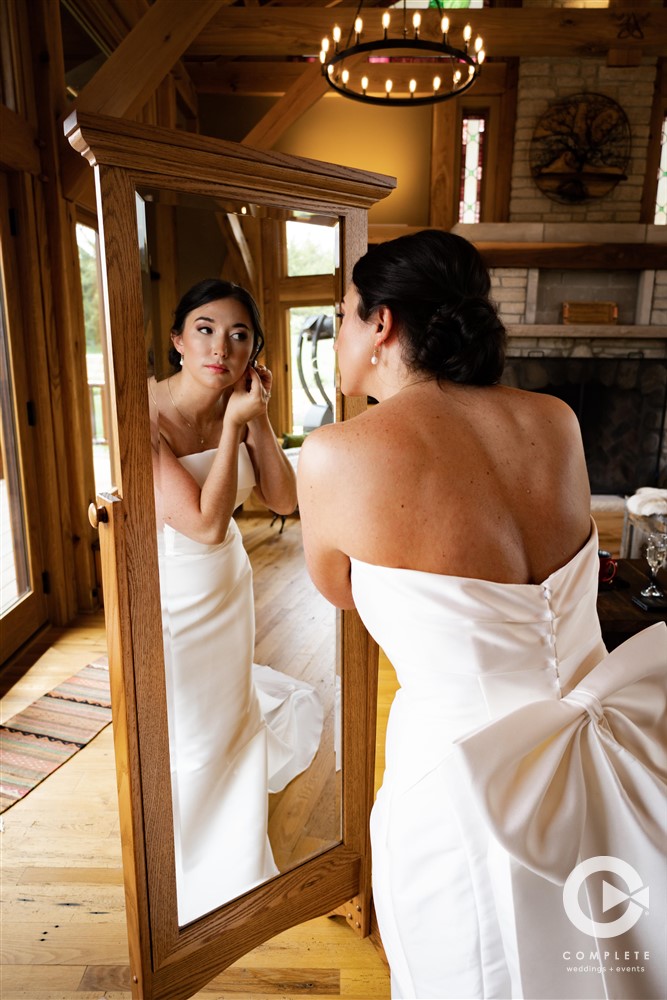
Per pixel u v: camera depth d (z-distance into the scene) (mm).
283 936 1547
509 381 5941
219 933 1291
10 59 2824
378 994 1389
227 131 5746
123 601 1058
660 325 5758
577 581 846
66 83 3707
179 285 1048
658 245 5641
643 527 3654
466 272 854
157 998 1232
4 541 2936
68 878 1698
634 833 776
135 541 1056
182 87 5164
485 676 789
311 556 910
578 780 778
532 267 5734
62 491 3289
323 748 1410
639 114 5590
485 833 780
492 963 806
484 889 787
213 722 1223
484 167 5820
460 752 730
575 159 5617
